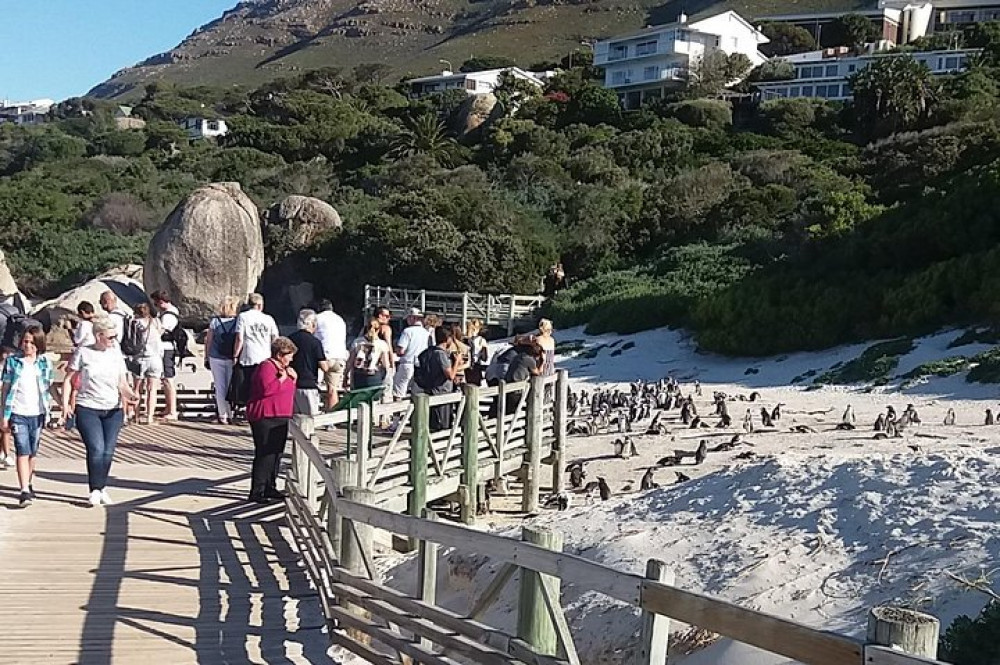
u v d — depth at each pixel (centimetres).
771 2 14612
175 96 13400
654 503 1012
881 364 2450
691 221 4569
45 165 7431
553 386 1367
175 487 1143
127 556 855
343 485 694
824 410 2092
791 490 921
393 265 4288
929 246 2978
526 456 1277
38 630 663
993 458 920
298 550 892
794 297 2991
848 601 679
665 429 1828
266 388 1060
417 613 583
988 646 521
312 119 8044
